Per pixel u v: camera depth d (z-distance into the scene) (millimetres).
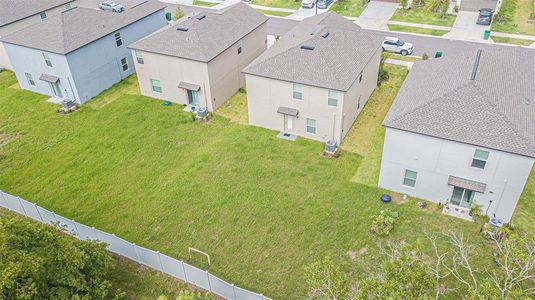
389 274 12578
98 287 16578
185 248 20625
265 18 37375
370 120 30000
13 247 15070
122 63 37375
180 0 57094
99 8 42312
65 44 32000
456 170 20984
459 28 43281
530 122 20172
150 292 18500
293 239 20750
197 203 23328
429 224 21125
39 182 25688
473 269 18453
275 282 18672
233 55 33188
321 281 13430
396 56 38812
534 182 23750
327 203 22797
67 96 34562
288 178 24797
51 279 15422
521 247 14812
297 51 28250
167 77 32344
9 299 13758
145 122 31078
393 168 22672
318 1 50812
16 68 35469
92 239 20625
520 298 11664
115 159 27328
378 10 49125
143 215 22734
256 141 28391
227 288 17328
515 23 43344
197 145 28359
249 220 22000
